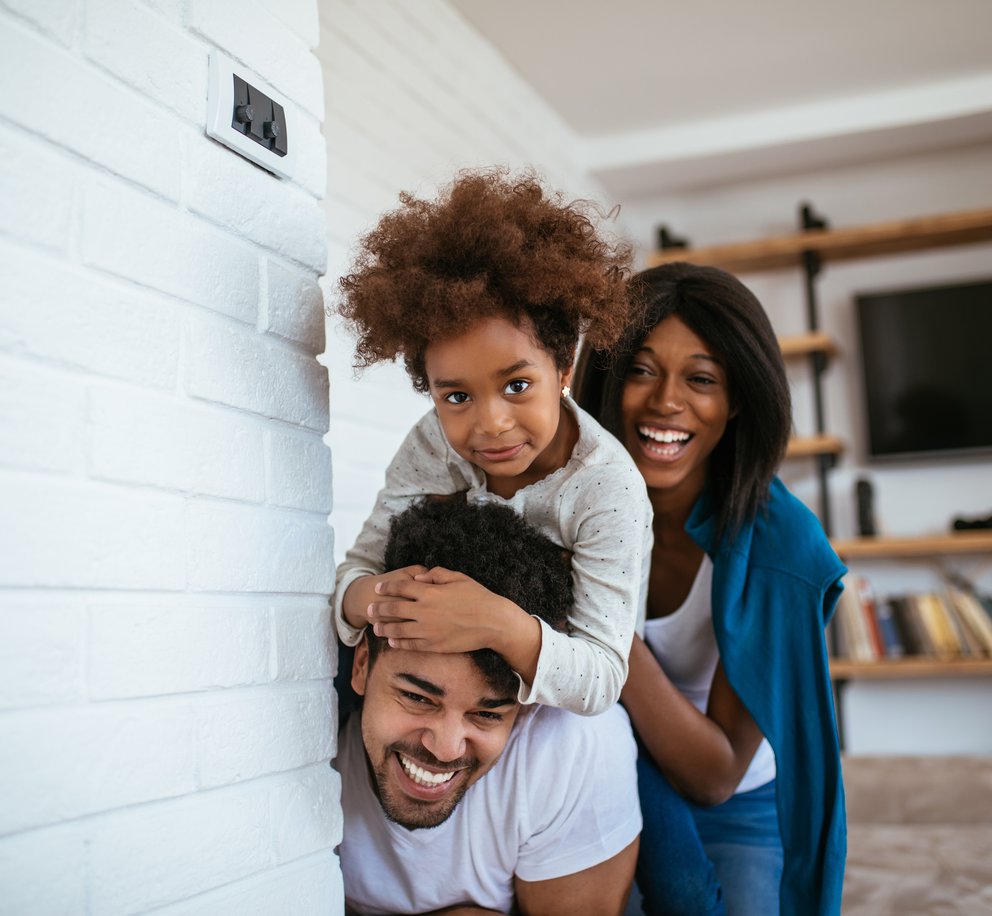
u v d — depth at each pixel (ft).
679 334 5.11
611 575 3.95
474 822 4.08
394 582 3.76
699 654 5.51
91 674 2.92
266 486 3.66
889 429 13.33
